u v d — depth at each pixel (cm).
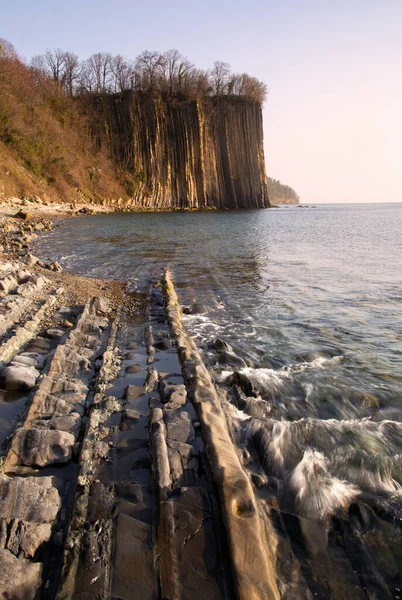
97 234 2916
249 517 358
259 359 794
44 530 354
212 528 355
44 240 2464
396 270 1733
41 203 4741
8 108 4919
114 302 1134
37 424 504
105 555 334
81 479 417
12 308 898
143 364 713
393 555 359
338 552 359
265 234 3306
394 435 538
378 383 700
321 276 1605
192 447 457
